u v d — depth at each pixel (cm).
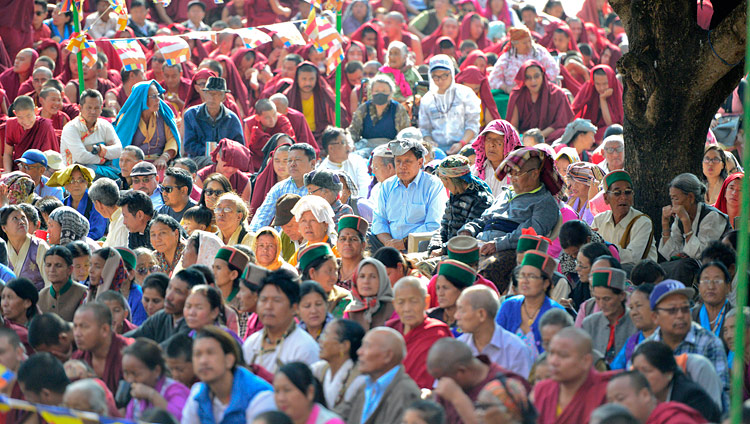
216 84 2327
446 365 889
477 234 1467
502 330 1034
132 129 2277
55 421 852
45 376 928
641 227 1426
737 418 794
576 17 3747
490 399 813
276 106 2544
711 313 1121
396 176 1675
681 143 1467
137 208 1579
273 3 3659
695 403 901
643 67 1424
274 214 1772
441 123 2455
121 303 1170
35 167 1980
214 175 1631
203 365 892
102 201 1639
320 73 3033
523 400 819
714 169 1748
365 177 2016
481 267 1384
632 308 1042
